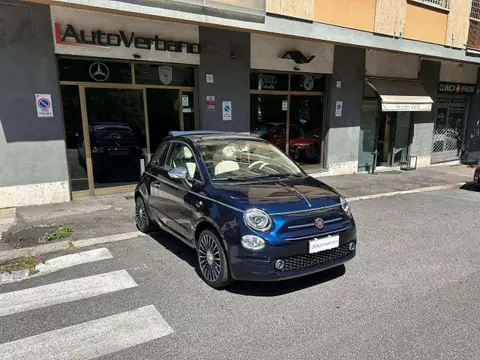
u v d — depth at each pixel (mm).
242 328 3295
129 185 8305
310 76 10695
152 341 3104
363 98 11836
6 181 6859
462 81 14750
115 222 6281
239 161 4816
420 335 3205
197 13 7078
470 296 3934
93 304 3693
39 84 6867
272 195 4008
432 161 14688
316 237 3789
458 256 5102
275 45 9641
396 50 10688
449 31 11891
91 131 7680
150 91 8195
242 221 3668
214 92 8844
